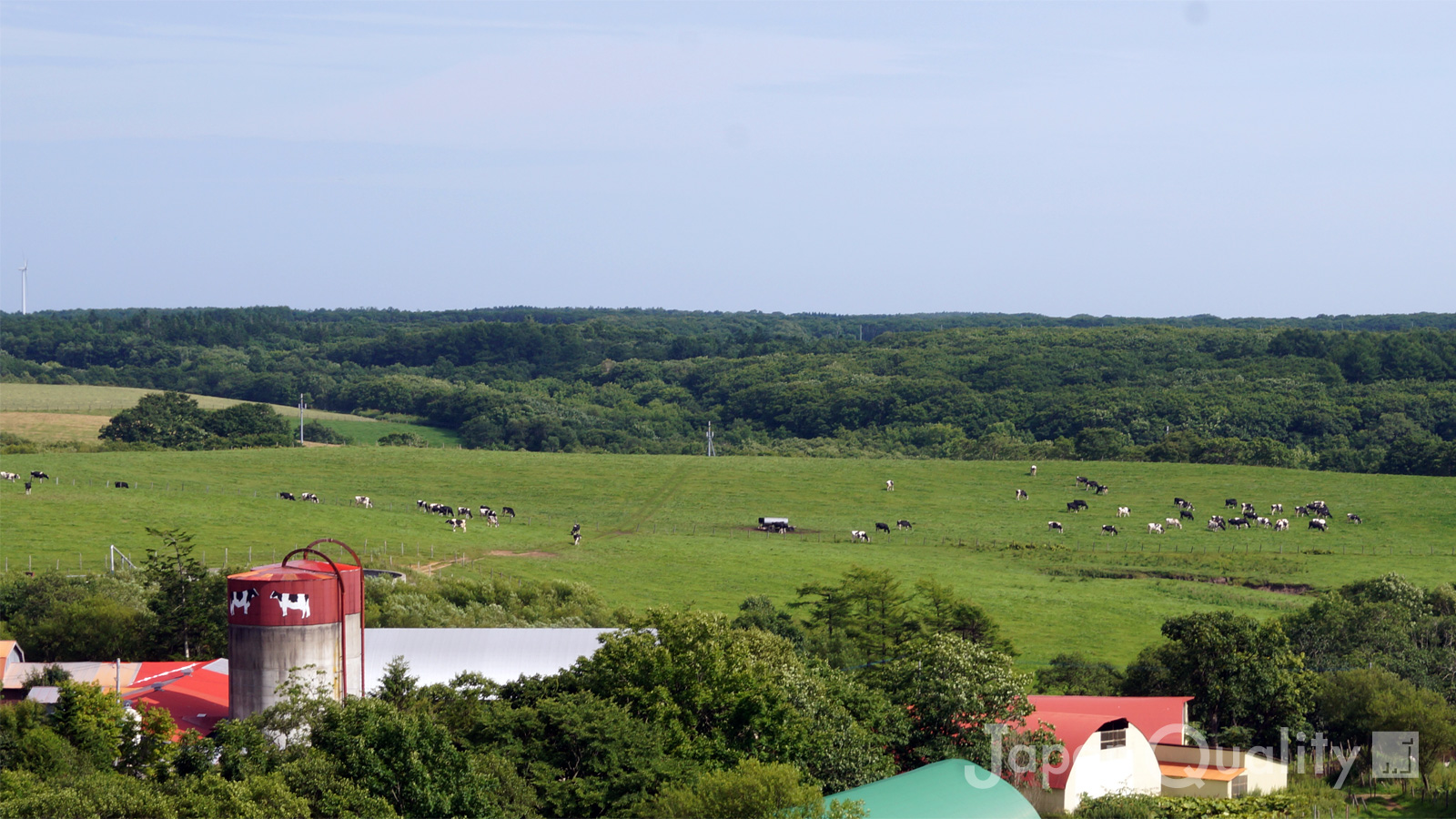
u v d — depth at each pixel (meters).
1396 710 64.38
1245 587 114.69
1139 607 105.81
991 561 127.69
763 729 48.44
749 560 126.06
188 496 142.12
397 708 44.00
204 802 35.38
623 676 49.50
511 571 114.94
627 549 130.25
